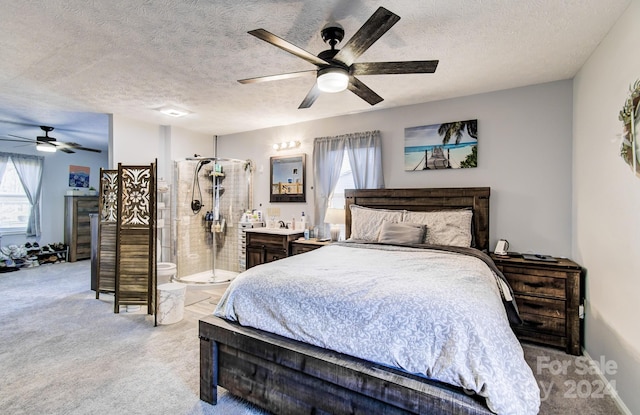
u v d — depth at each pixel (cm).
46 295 418
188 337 291
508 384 126
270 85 323
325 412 161
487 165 339
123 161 441
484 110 340
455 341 136
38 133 553
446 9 191
